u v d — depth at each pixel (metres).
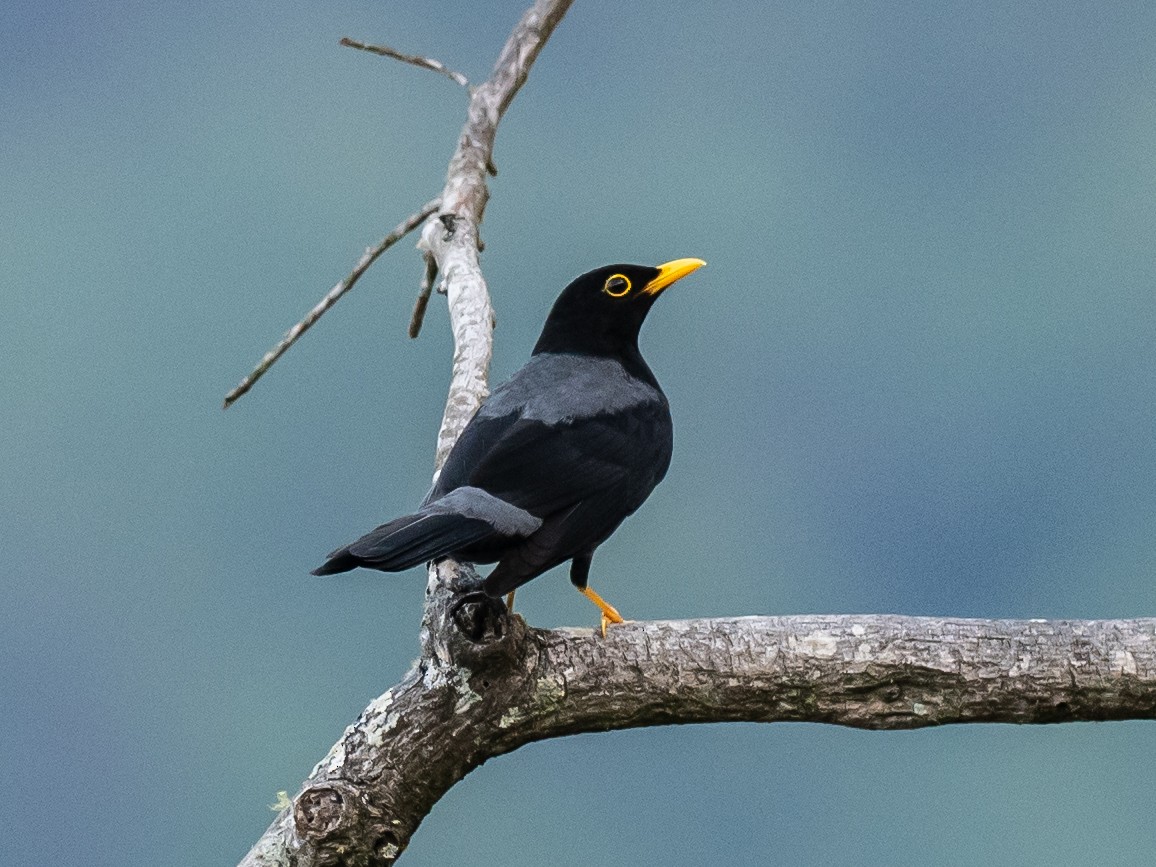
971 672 10.88
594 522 12.69
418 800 10.91
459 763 11.00
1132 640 10.85
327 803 10.59
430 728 10.93
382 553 10.96
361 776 10.81
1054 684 10.84
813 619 11.22
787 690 11.07
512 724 11.01
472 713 10.95
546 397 13.52
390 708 11.00
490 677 10.98
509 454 12.73
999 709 10.93
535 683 11.02
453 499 11.75
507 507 11.88
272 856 10.68
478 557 12.02
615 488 13.07
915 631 11.03
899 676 10.97
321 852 10.58
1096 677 10.80
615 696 11.07
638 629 11.23
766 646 11.09
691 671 11.08
